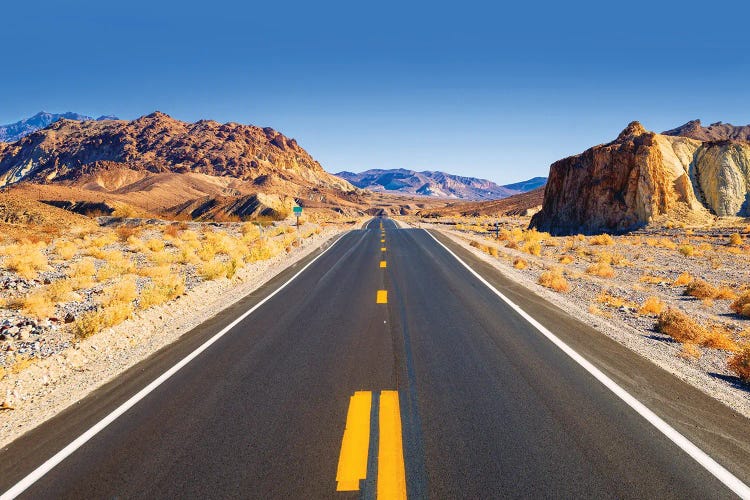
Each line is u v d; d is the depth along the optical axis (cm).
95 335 788
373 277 1402
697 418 452
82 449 425
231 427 454
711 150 4981
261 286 1307
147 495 348
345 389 541
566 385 540
